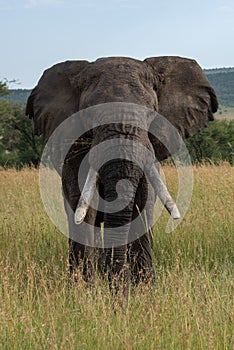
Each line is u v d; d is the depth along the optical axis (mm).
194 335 8859
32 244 15219
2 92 68625
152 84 11523
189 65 12430
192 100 12320
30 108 12938
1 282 11625
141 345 8602
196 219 16875
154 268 13258
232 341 8711
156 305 9688
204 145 55312
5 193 23281
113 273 10305
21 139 62906
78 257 11828
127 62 11266
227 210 17500
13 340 8766
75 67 12375
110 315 9641
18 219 17969
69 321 9359
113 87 10586
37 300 10641
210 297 10523
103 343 8609
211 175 21812
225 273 12719
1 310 9484
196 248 15523
